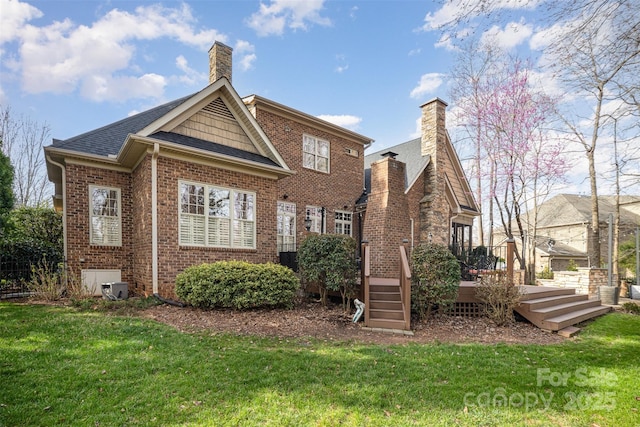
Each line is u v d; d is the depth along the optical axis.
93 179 9.27
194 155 8.80
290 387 3.76
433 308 8.29
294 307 8.09
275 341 5.50
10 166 9.52
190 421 3.03
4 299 8.05
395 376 4.20
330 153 14.67
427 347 5.51
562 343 6.25
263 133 10.86
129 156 8.97
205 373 4.01
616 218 16.20
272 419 3.11
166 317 6.62
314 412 3.26
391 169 12.98
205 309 7.40
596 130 14.75
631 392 3.98
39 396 3.36
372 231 12.96
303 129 13.80
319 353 4.96
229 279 7.32
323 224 14.02
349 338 5.98
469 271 11.80
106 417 3.04
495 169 17.14
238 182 9.93
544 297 8.85
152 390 3.56
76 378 3.76
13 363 4.07
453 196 15.55
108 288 8.21
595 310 9.00
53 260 9.36
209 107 10.10
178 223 8.55
